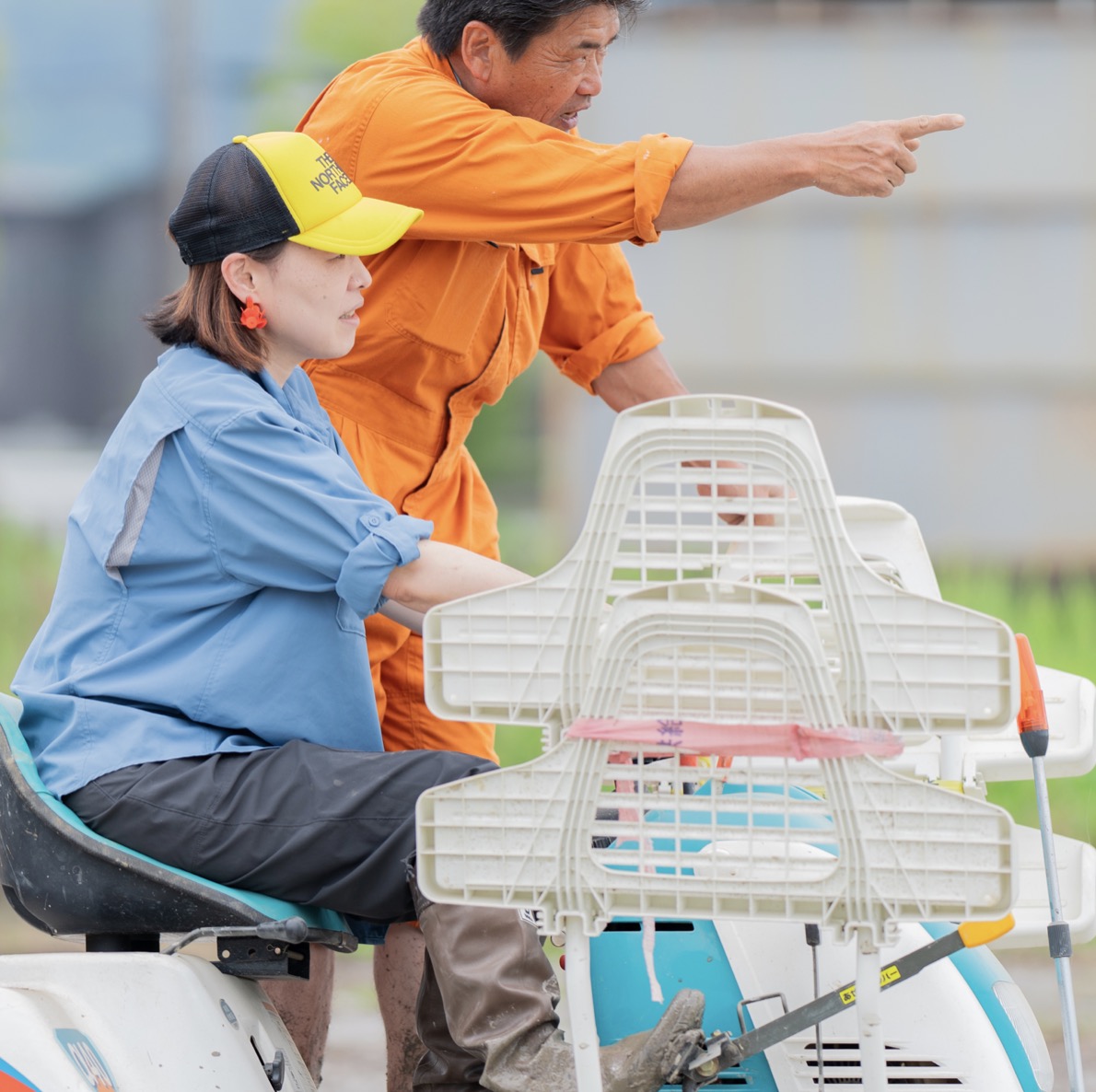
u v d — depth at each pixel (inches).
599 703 281.3
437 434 459.5
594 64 433.1
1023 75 1852.9
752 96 1845.5
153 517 357.7
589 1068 284.4
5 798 346.9
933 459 1910.7
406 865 331.0
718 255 1909.4
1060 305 1877.5
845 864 277.4
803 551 282.7
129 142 3447.3
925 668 274.5
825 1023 349.1
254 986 352.8
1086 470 1882.4
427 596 335.9
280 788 341.7
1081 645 1258.6
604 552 281.0
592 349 508.4
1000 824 272.7
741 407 279.7
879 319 1898.4
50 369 3508.9
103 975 323.6
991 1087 346.0
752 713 280.5
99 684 358.3
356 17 2524.6
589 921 285.4
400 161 420.5
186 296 373.1
